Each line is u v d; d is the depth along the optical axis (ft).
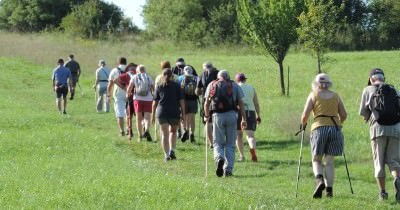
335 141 41.06
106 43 220.02
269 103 102.27
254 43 119.44
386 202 40.14
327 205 38.40
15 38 189.98
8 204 33.01
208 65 64.23
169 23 279.49
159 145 66.03
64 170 45.06
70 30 261.85
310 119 73.05
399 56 167.12
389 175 51.47
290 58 170.71
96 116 92.07
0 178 40.68
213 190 38.55
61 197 34.37
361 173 52.80
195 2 282.77
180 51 225.15
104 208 32.73
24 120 77.10
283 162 57.82
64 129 71.26
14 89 122.72
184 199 35.24
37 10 315.17
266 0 115.85
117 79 72.49
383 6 287.69
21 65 149.69
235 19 264.52
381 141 40.88
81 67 151.84
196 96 68.28
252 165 56.34
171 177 42.63
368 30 288.51
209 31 263.70
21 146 57.57
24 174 42.55
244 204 35.04
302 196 41.81
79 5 291.79
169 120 56.90
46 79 137.80
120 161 51.78
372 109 41.04
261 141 69.26
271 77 138.62
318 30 109.09
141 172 44.57
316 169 40.98
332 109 41.39
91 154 55.01
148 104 67.31
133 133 74.69
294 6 114.52
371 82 42.27
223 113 49.52
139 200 34.47
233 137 49.93
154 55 195.62
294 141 68.49
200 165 55.36
